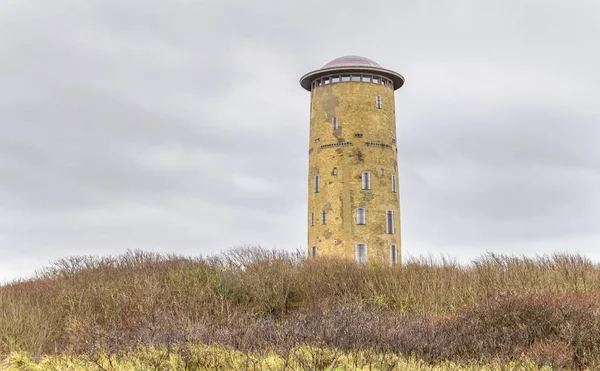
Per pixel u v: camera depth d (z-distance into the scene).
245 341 12.98
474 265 23.05
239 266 25.94
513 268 21.88
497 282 20.67
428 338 13.49
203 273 24.17
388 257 44.81
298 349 11.76
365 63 47.25
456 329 14.50
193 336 13.46
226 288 23.03
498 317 15.30
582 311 14.75
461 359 12.44
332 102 46.56
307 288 24.05
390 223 45.50
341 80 46.53
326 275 24.97
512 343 13.52
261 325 15.25
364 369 10.71
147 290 21.61
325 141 46.41
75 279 24.36
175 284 23.00
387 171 46.09
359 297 21.91
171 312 18.92
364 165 45.34
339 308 17.98
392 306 21.27
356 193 44.97
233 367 10.88
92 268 26.50
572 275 20.19
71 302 21.14
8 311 18.84
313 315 17.38
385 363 11.28
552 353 12.45
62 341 18.16
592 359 12.28
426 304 20.36
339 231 44.72
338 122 46.12
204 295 21.70
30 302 21.28
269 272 24.77
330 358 11.21
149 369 10.57
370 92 46.47
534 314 15.00
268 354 11.74
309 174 47.66
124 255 27.91
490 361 12.18
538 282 20.05
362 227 44.59
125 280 23.30
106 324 18.73
